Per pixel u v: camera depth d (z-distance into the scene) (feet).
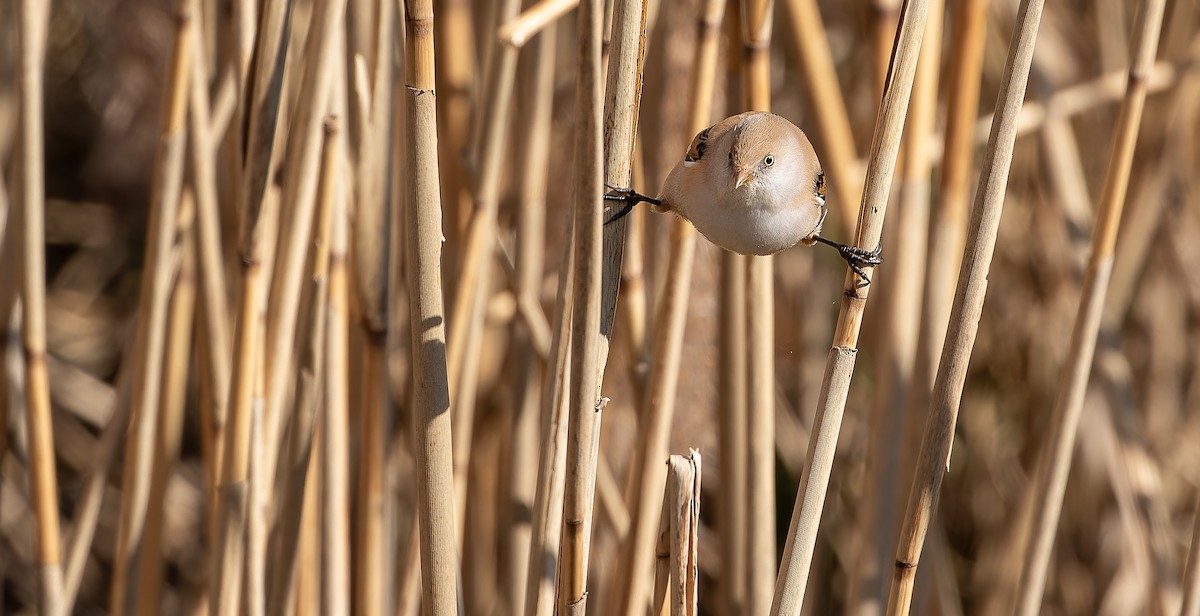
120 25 39.52
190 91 21.22
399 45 24.45
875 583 21.93
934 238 20.66
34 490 22.02
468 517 29.45
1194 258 35.99
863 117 35.47
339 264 19.51
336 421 19.81
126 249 51.88
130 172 46.62
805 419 38.86
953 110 20.16
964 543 40.24
